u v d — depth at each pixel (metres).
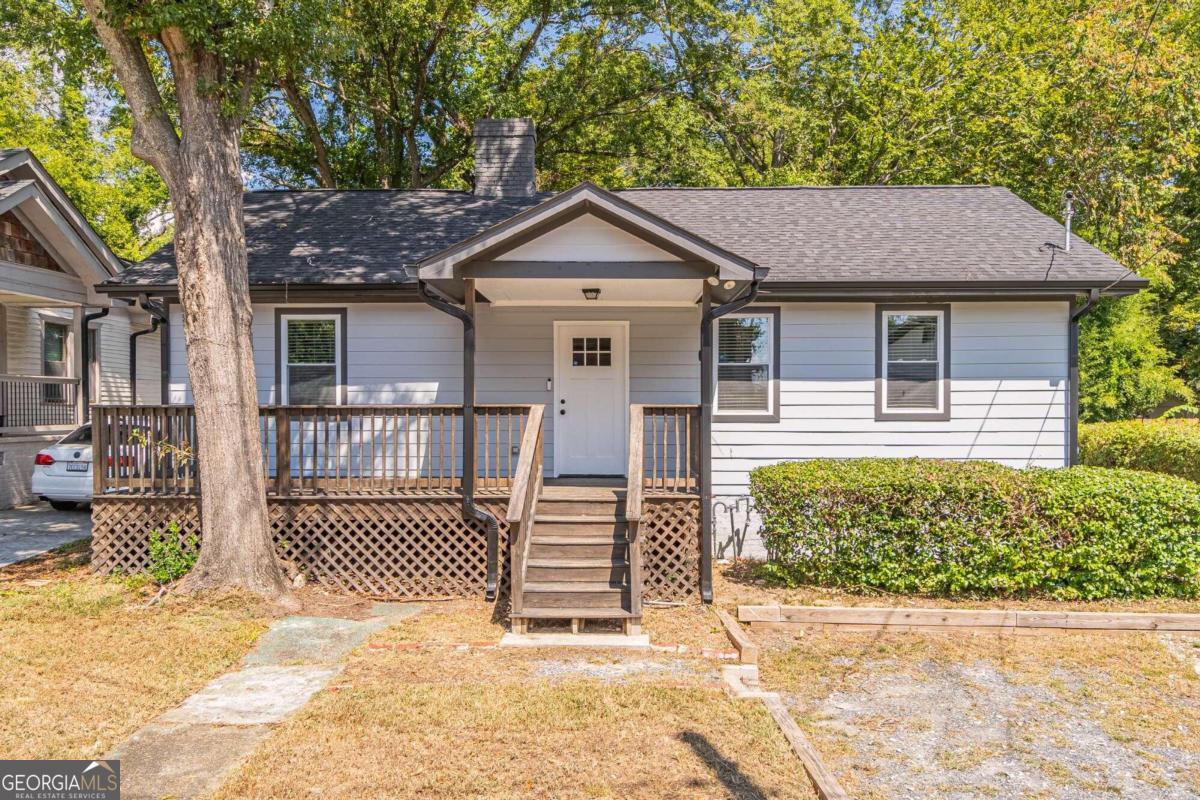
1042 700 5.27
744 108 19.12
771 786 3.87
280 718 4.62
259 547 7.18
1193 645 6.29
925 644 6.29
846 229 10.49
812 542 7.48
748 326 9.62
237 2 6.56
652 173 20.62
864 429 9.50
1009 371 9.46
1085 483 7.21
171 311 9.51
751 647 5.80
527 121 11.95
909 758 4.41
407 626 6.59
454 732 4.39
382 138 19.95
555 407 9.76
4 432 12.48
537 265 7.25
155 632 6.11
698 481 7.57
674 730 4.47
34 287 12.21
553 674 5.43
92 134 23.48
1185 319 18.36
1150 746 4.61
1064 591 7.22
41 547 9.32
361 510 7.80
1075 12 17.66
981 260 9.47
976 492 7.20
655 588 7.49
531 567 6.80
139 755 4.11
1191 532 7.16
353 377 9.66
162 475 7.92
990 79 17.84
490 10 18.91
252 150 21.38
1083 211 15.72
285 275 9.18
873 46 19.56
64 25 7.35
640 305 9.66
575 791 3.77
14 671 5.24
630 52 19.89
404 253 9.82
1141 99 15.22
